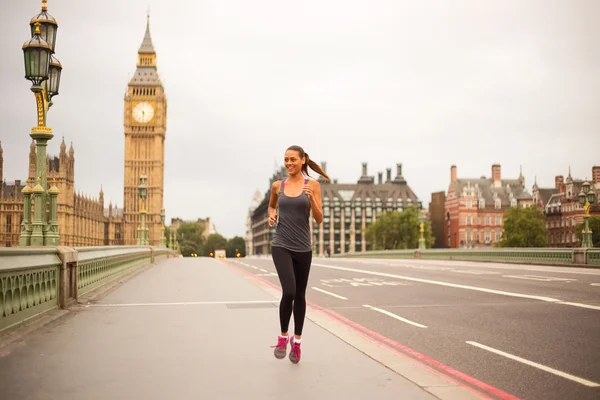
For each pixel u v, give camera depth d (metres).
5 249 7.38
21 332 7.83
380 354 6.73
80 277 12.75
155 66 144.25
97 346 7.14
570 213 118.94
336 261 46.59
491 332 8.83
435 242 150.88
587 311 10.94
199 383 5.34
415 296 14.38
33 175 48.09
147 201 139.25
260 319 9.62
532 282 18.09
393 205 184.00
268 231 189.38
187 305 11.71
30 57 10.42
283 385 5.29
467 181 144.25
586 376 6.05
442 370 6.37
